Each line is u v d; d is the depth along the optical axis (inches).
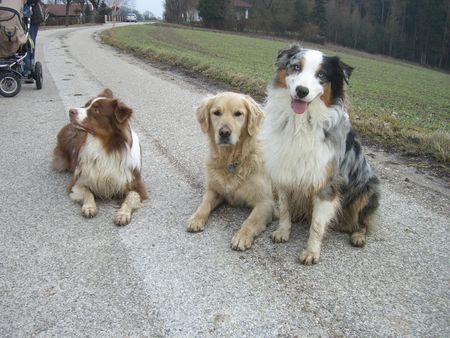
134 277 45.4
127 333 37.4
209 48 420.5
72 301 41.4
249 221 55.3
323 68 48.0
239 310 40.6
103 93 65.0
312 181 49.8
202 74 180.9
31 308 40.3
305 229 57.6
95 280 44.7
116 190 63.7
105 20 984.9
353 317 40.2
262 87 145.3
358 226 55.3
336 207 51.4
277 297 42.7
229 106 58.7
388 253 51.6
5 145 85.5
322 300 42.5
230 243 52.6
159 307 40.8
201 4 925.8
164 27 765.9
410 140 91.4
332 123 49.3
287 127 50.0
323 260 49.8
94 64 207.3
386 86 314.7
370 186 55.1
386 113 126.2
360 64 554.9
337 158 50.0
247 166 59.7
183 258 49.3
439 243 53.9
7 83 125.5
